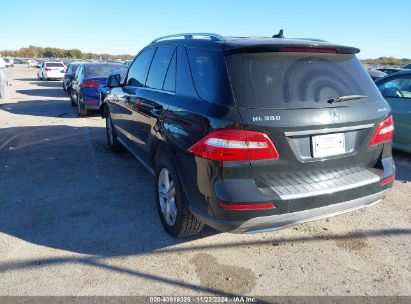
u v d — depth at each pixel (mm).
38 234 3492
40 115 10898
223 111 2557
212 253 3193
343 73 2951
